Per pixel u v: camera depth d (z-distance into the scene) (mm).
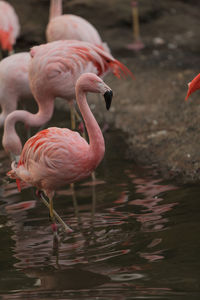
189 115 10570
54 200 7824
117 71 9328
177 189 7695
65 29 10492
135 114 11523
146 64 15023
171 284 5059
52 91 8633
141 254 5789
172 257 5633
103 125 11406
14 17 14438
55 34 10609
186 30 17922
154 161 9070
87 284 5227
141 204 7266
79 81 6312
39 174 6602
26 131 11102
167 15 19062
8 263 5891
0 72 9898
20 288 5273
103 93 6285
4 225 6992
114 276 5340
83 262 5758
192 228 6309
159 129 10375
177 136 9758
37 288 5234
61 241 6418
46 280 5395
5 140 8102
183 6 19766
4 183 8594
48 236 6605
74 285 5238
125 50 16719
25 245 6359
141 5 18719
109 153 9711
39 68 8461
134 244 6066
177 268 5371
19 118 8258
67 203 7656
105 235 6441
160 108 11461
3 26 13898
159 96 12203
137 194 7656
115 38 17797
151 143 9820
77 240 6402
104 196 7758
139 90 12875
